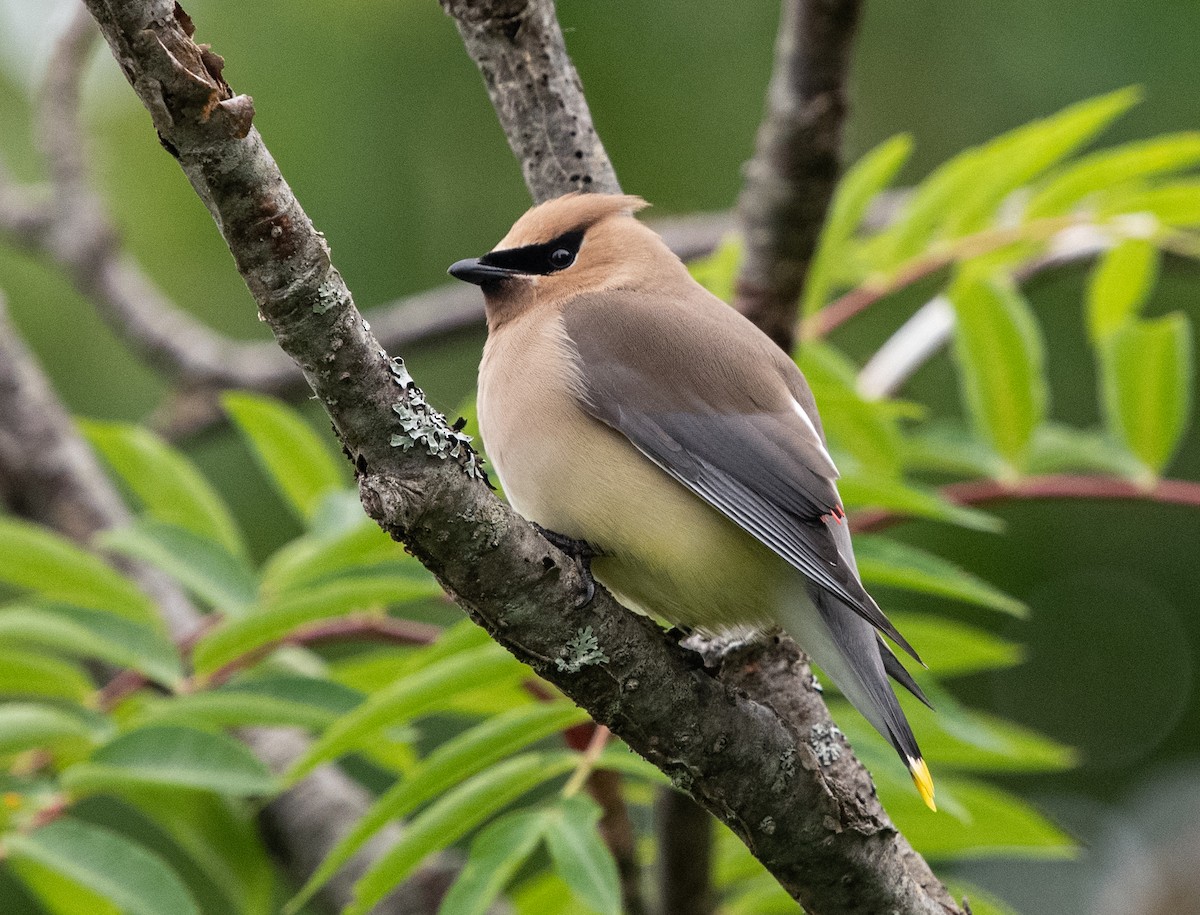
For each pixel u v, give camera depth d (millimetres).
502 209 13586
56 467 12523
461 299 13461
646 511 8180
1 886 12570
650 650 6625
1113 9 13398
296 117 13352
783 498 8008
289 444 9711
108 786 7613
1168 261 11648
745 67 13383
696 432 8258
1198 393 13844
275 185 5727
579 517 8273
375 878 7281
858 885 6918
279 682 7984
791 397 8531
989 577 13844
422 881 10305
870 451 9555
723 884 9320
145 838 12562
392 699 7156
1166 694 14562
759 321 9117
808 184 8688
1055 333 14133
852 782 7453
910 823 8641
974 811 8602
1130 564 13844
